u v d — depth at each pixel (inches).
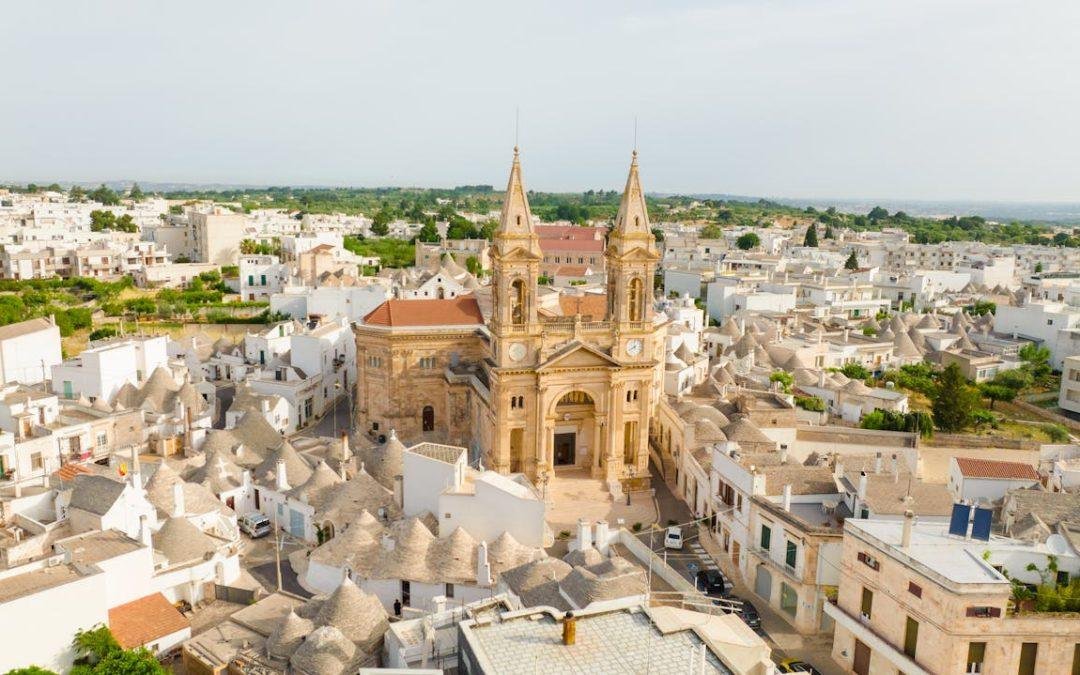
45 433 3666.3
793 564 2812.5
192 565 2736.2
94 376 4463.6
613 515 3796.8
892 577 2293.3
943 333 7032.5
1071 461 3427.7
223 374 5610.2
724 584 2997.0
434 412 4795.8
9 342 4827.8
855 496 2901.1
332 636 2194.9
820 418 4712.1
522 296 3941.9
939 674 2127.2
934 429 4968.0
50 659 2135.8
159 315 7465.6
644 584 2405.3
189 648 2332.7
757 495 3009.4
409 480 3277.6
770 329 6614.2
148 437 4101.9
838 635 2516.0
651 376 4131.4
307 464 3779.5
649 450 4628.4
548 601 2400.3
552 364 3949.3
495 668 1712.6
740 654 2054.6
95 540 2593.5
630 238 3959.2
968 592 2064.5
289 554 3238.2
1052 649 2101.4
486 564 2691.9
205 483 3474.4
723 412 4488.2
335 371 5580.7
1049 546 2379.4
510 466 4101.9
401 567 2780.5
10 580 2203.5
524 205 3880.4
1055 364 6796.3
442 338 4694.9
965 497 3100.4
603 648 1803.6
